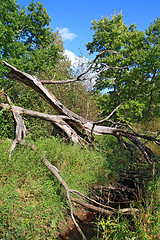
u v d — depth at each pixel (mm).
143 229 3229
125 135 8031
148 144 10227
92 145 7707
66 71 11922
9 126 7750
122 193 5570
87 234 3922
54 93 10555
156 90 20234
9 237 3240
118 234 3395
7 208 3502
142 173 6211
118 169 6539
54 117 7336
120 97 19688
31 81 7246
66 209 4527
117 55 19312
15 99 9445
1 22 12109
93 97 12469
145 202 4062
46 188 4441
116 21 21719
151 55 18891
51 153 5699
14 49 12852
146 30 20484
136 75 19562
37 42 17922
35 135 7441
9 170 4285
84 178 5504
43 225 3828
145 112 20453
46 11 17359
